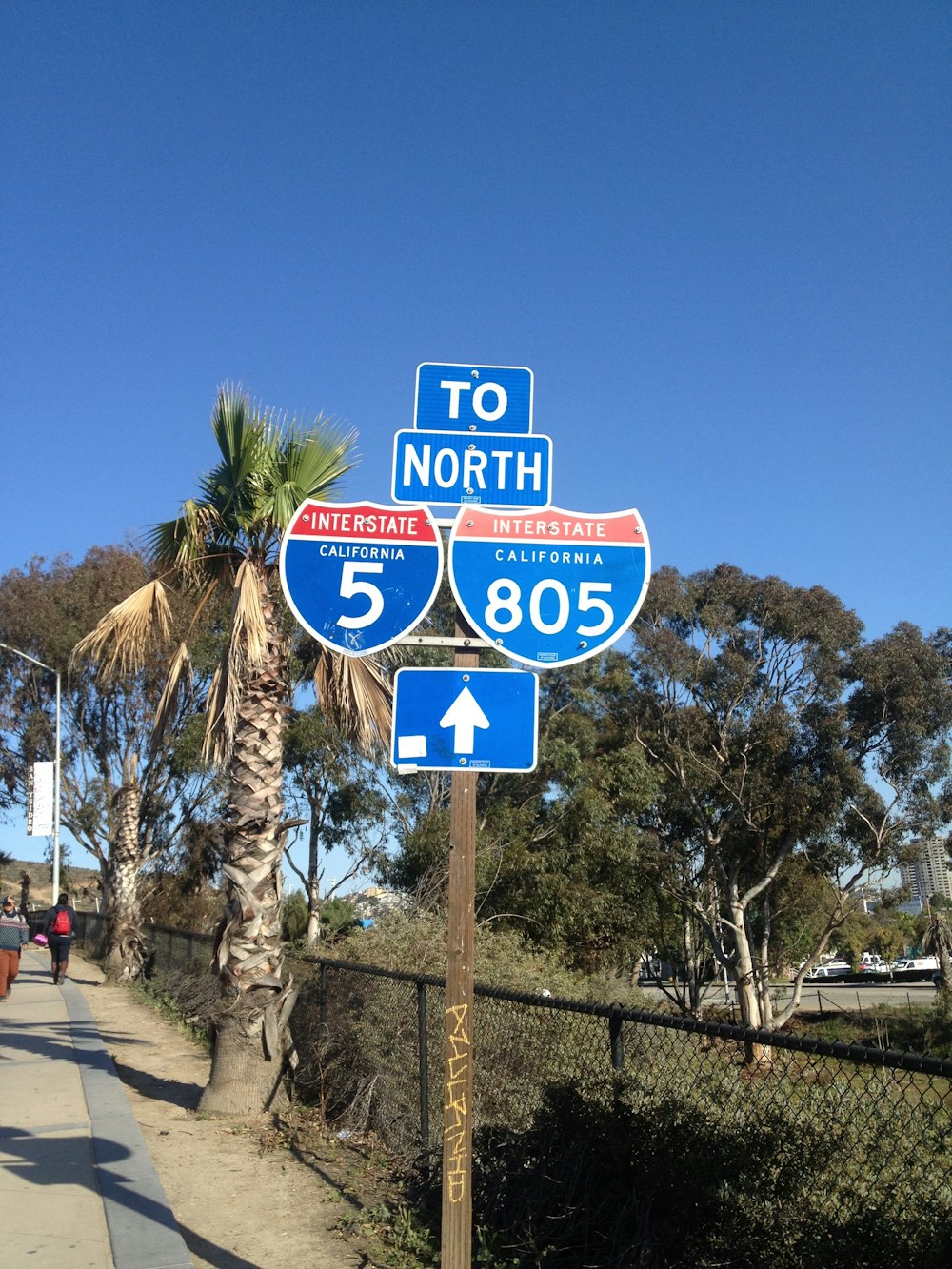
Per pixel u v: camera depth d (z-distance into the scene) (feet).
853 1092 12.16
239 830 27.30
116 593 97.71
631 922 79.92
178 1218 18.33
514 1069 19.75
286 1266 16.14
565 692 101.96
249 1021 26.30
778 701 107.76
